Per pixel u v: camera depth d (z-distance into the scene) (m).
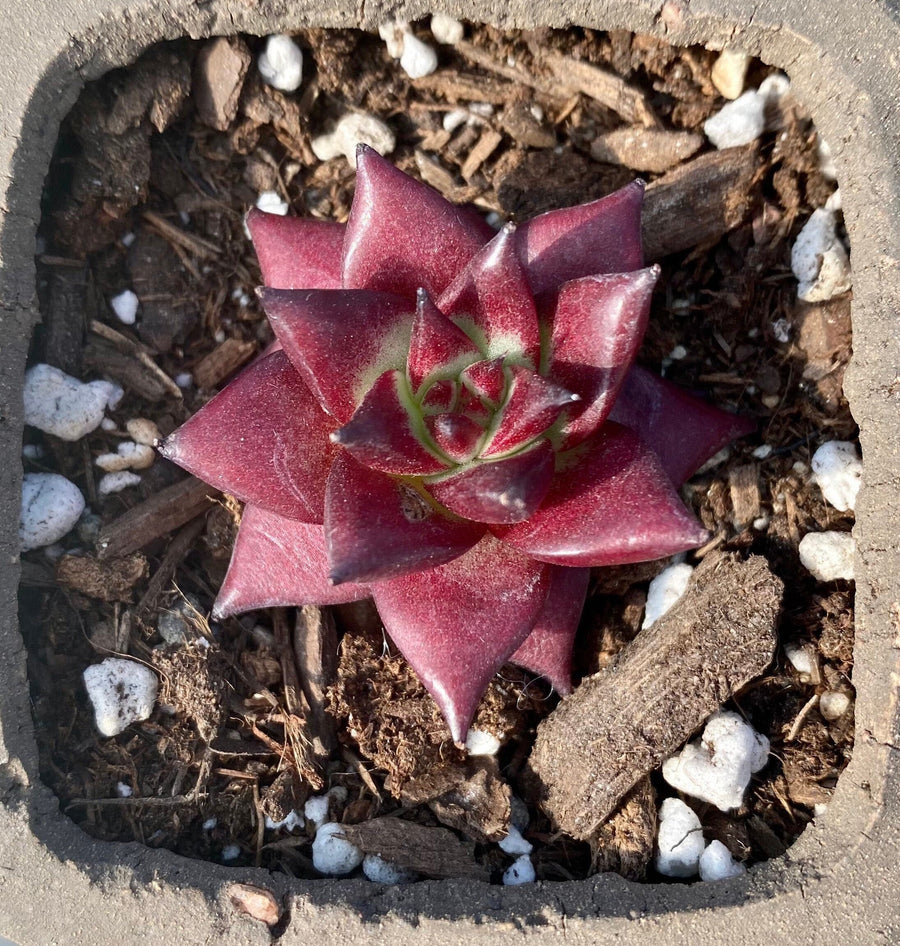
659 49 0.11
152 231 0.12
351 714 0.11
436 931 0.09
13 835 0.09
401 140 0.12
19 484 0.10
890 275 0.09
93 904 0.09
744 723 0.10
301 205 0.12
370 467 0.08
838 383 0.11
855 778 0.09
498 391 0.08
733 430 0.10
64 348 0.11
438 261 0.09
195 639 0.11
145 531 0.11
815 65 0.10
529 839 0.10
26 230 0.10
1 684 0.10
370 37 0.11
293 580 0.10
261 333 0.12
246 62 0.11
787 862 0.09
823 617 0.10
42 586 0.11
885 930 0.08
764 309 0.11
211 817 0.10
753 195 0.11
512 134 0.12
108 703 0.10
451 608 0.09
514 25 0.11
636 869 0.10
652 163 0.11
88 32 0.10
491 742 0.11
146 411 0.11
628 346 0.08
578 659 0.11
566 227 0.09
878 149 0.09
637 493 0.08
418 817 0.10
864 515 0.09
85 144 0.11
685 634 0.10
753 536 0.11
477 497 0.08
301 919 0.09
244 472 0.09
